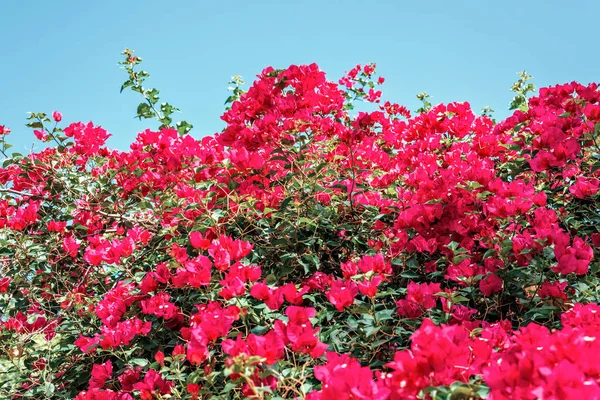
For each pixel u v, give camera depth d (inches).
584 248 97.7
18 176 170.7
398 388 57.9
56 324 144.6
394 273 118.2
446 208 116.6
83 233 163.5
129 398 98.5
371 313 89.5
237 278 87.0
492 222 112.3
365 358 92.4
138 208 166.6
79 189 165.5
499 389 53.7
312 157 137.4
